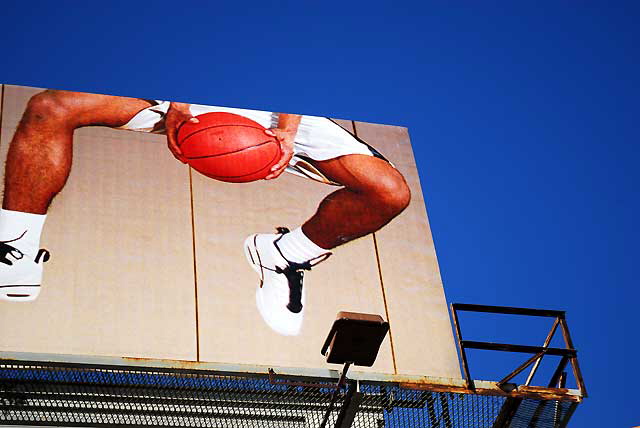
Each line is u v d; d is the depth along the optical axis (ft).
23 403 33.14
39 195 42.37
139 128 46.21
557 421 35.58
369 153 48.60
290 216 45.11
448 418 35.65
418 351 41.86
